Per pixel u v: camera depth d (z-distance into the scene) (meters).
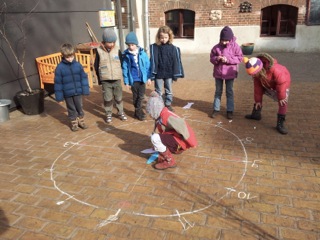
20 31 6.62
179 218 2.97
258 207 3.08
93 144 4.66
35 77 7.16
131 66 5.30
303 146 4.32
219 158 4.07
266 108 5.89
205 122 5.32
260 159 4.01
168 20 13.06
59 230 2.87
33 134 5.14
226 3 12.01
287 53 12.00
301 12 11.61
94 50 8.70
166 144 3.72
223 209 3.08
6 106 5.77
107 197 3.34
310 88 7.14
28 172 3.91
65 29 8.27
